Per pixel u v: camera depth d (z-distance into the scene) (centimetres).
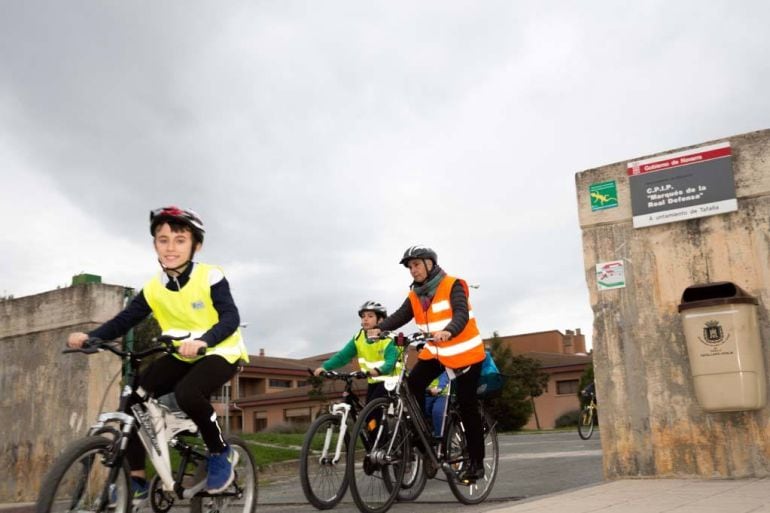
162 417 411
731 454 632
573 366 4678
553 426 4716
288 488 972
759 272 639
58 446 957
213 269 448
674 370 666
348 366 4234
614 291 702
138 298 455
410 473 654
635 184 703
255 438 1489
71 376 966
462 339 626
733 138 663
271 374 5491
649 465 664
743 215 652
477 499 672
